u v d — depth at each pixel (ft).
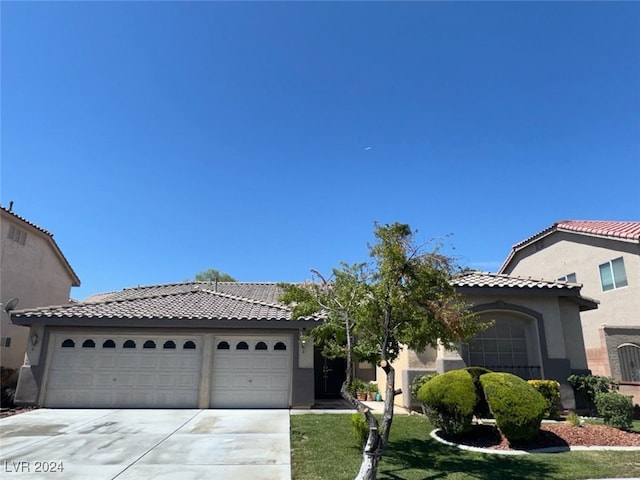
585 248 80.43
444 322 29.01
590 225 83.92
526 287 52.54
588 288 78.84
